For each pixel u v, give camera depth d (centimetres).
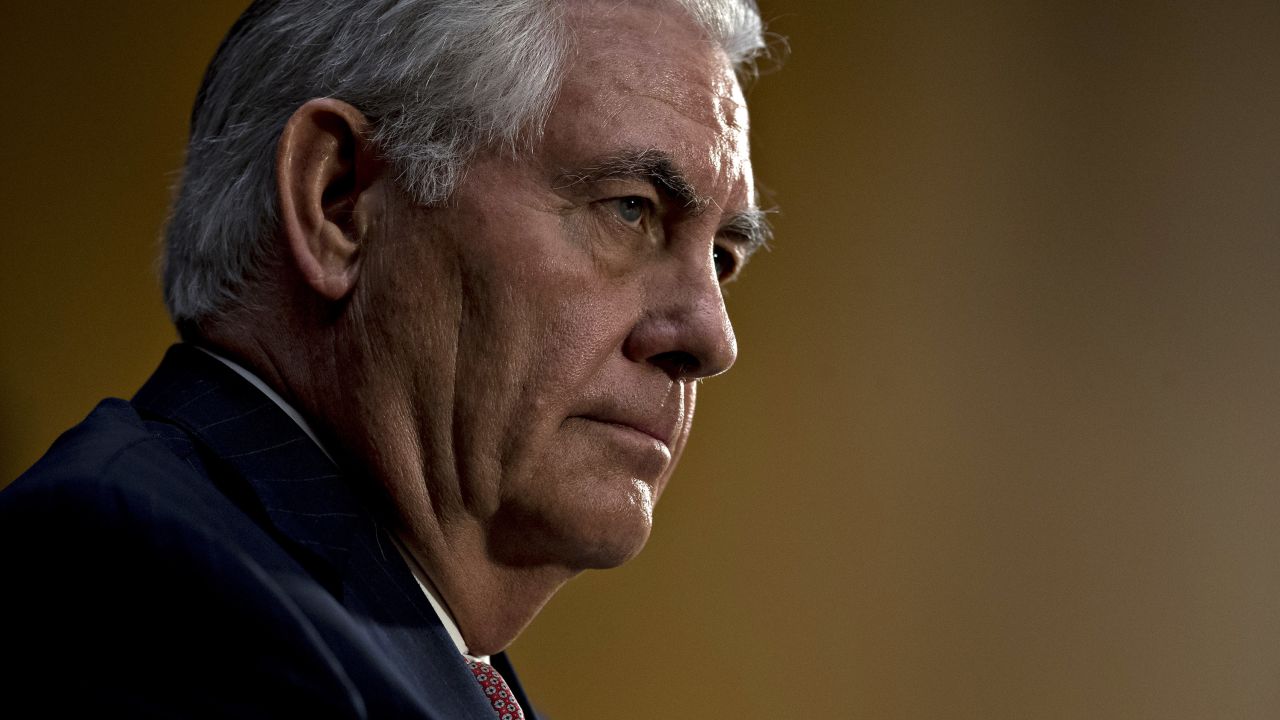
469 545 428
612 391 425
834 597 1092
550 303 414
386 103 419
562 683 1023
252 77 442
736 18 471
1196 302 1202
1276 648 1166
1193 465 1180
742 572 1077
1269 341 1205
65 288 866
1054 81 1202
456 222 412
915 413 1134
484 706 377
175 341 903
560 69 421
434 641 380
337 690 306
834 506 1105
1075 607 1141
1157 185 1209
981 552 1130
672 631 1053
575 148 417
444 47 416
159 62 915
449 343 412
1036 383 1162
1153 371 1187
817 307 1123
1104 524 1158
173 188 492
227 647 303
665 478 480
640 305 431
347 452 418
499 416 412
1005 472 1145
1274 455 1191
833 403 1117
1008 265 1172
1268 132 1223
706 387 1085
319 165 416
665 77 436
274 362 424
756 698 1063
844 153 1147
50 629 298
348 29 429
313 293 422
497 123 413
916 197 1159
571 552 431
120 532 309
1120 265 1195
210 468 379
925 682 1101
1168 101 1220
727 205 451
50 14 874
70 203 872
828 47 1153
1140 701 1141
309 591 340
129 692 294
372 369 414
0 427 832
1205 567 1169
